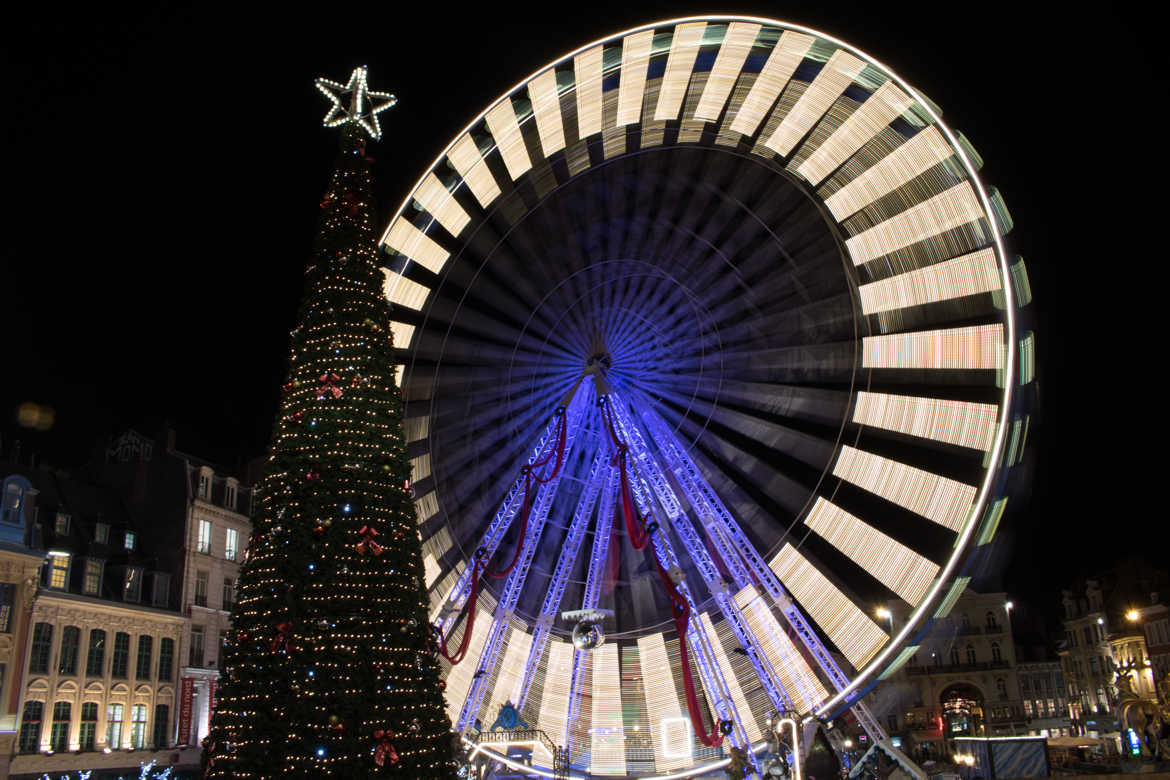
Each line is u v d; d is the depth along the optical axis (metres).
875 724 18.19
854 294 19.88
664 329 21.56
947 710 71.19
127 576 41.19
